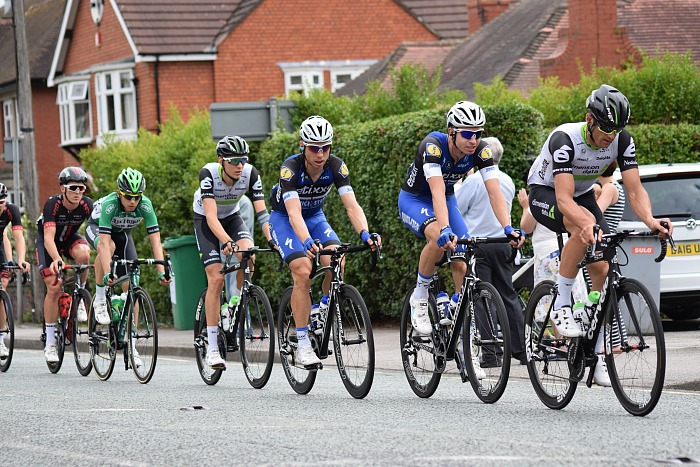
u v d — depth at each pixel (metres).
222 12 72.75
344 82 73.69
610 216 20.44
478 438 13.59
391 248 30.98
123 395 20.44
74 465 13.06
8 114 100.12
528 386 19.48
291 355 19.89
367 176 31.14
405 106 38.06
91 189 46.12
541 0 66.62
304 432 14.61
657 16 58.16
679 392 17.97
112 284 23.52
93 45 79.25
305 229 18.22
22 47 47.97
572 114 34.12
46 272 26.06
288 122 37.66
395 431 14.41
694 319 30.12
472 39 67.88
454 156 17.17
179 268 36.94
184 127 41.34
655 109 34.25
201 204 21.64
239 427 15.34
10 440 15.17
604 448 12.57
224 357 21.72
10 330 27.11
